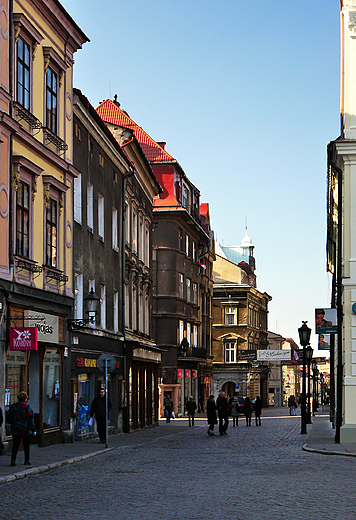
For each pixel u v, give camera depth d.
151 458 18.91
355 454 18.64
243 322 84.75
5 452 18.33
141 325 40.22
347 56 24.55
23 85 20.72
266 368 95.69
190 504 10.73
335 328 24.75
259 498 11.24
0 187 18.64
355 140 23.86
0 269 18.48
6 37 19.27
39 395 21.09
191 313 61.22
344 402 23.81
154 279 55.91
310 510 10.04
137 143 36.47
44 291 21.70
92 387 27.61
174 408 55.66
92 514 9.97
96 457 19.19
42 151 21.83
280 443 24.94
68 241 24.52
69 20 24.23
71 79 25.14
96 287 28.81
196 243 64.19
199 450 21.92
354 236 24.03
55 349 22.77
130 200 36.75
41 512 10.20
